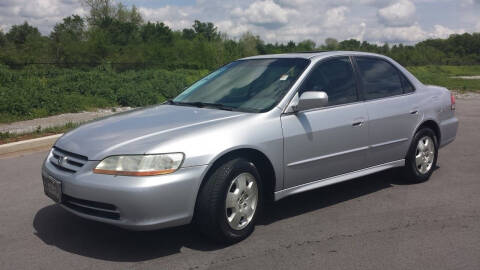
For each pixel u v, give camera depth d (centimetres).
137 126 396
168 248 380
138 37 5134
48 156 413
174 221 352
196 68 3988
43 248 381
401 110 535
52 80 1616
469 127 1057
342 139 467
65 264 351
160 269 341
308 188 450
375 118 502
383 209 478
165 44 4312
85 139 385
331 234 408
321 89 464
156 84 1711
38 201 511
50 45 3562
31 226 433
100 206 348
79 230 422
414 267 340
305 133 432
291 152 423
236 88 474
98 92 1503
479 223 434
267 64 496
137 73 1953
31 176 622
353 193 538
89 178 349
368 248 376
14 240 399
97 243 392
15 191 550
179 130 375
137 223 340
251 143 390
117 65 2833
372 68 533
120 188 336
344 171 481
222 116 407
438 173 631
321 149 449
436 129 595
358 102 494
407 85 569
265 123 407
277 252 370
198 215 369
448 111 615
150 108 480
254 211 400
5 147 786
